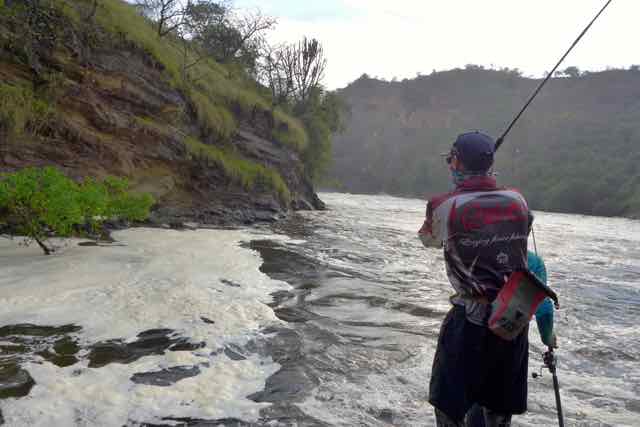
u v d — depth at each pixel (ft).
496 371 6.91
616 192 274.36
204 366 12.14
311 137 109.60
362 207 123.24
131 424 9.18
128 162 43.09
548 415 10.41
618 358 14.78
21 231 25.00
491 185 7.07
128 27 47.57
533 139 413.80
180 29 68.49
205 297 18.06
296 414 9.91
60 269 20.72
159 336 13.94
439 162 417.49
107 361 12.01
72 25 39.63
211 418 9.57
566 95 520.83
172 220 46.21
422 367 12.96
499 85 592.19
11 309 15.25
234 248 31.83
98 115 40.55
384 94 644.69
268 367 12.46
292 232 47.42
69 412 9.41
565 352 15.17
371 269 28.78
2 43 33.91
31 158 34.04
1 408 9.34
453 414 6.73
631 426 9.96
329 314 18.01
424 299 21.36
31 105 34.37
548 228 90.84
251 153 71.72
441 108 566.36
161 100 49.14
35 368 11.27
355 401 10.68
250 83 96.63
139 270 21.68
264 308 17.54
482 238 6.69
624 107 467.52
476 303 6.71
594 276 32.48
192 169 52.54
